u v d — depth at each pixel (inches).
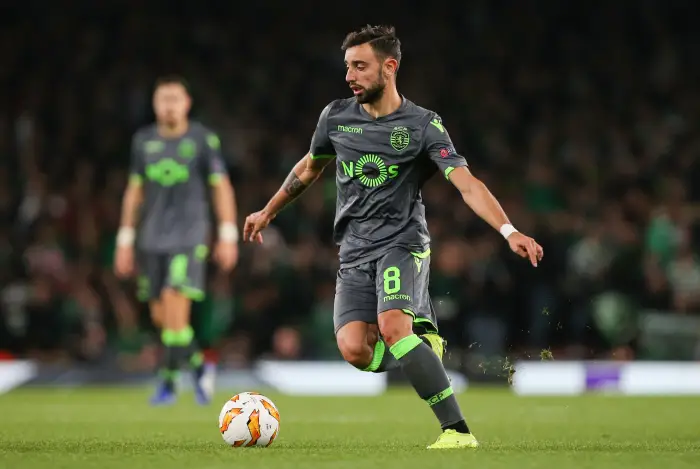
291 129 3255.4
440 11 3619.6
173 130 1642.5
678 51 3481.8
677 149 3117.6
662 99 3378.4
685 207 2778.1
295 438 1033.5
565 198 2938.0
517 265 2443.4
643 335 2373.3
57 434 1082.7
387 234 902.4
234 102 3302.2
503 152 3115.2
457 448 846.5
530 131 3267.7
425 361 853.2
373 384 2226.9
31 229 2731.3
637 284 2490.2
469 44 3538.4
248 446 877.8
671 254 2605.8
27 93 3257.9
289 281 2544.3
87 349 2452.0
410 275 885.2
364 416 1434.5
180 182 1628.9
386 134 905.5
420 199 926.4
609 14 3570.4
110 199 2822.3
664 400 1823.3
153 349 2440.9
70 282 2541.8
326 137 936.3
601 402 1768.0
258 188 2955.2
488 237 2659.9
